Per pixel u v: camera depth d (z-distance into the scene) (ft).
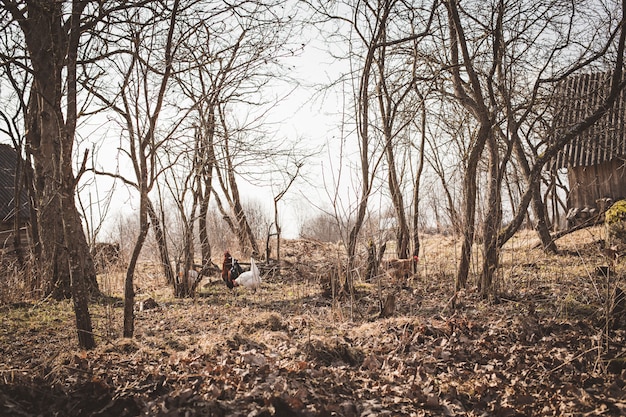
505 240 37.86
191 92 44.14
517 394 19.69
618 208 53.31
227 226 81.97
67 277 42.65
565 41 39.47
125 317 27.53
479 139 36.68
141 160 27.14
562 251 56.75
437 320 30.91
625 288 34.09
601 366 21.75
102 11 30.27
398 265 46.19
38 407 17.60
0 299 39.52
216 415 17.12
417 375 21.80
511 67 40.14
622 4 35.99
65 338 28.76
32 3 29.58
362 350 25.52
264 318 32.01
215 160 43.42
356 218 42.34
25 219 76.48
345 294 38.58
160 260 53.62
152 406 17.67
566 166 74.13
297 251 73.15
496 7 38.11
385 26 46.06
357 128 42.63
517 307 33.73
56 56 26.02
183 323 33.27
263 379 20.24
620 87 37.17
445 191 49.85
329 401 18.71
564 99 44.93
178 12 30.25
